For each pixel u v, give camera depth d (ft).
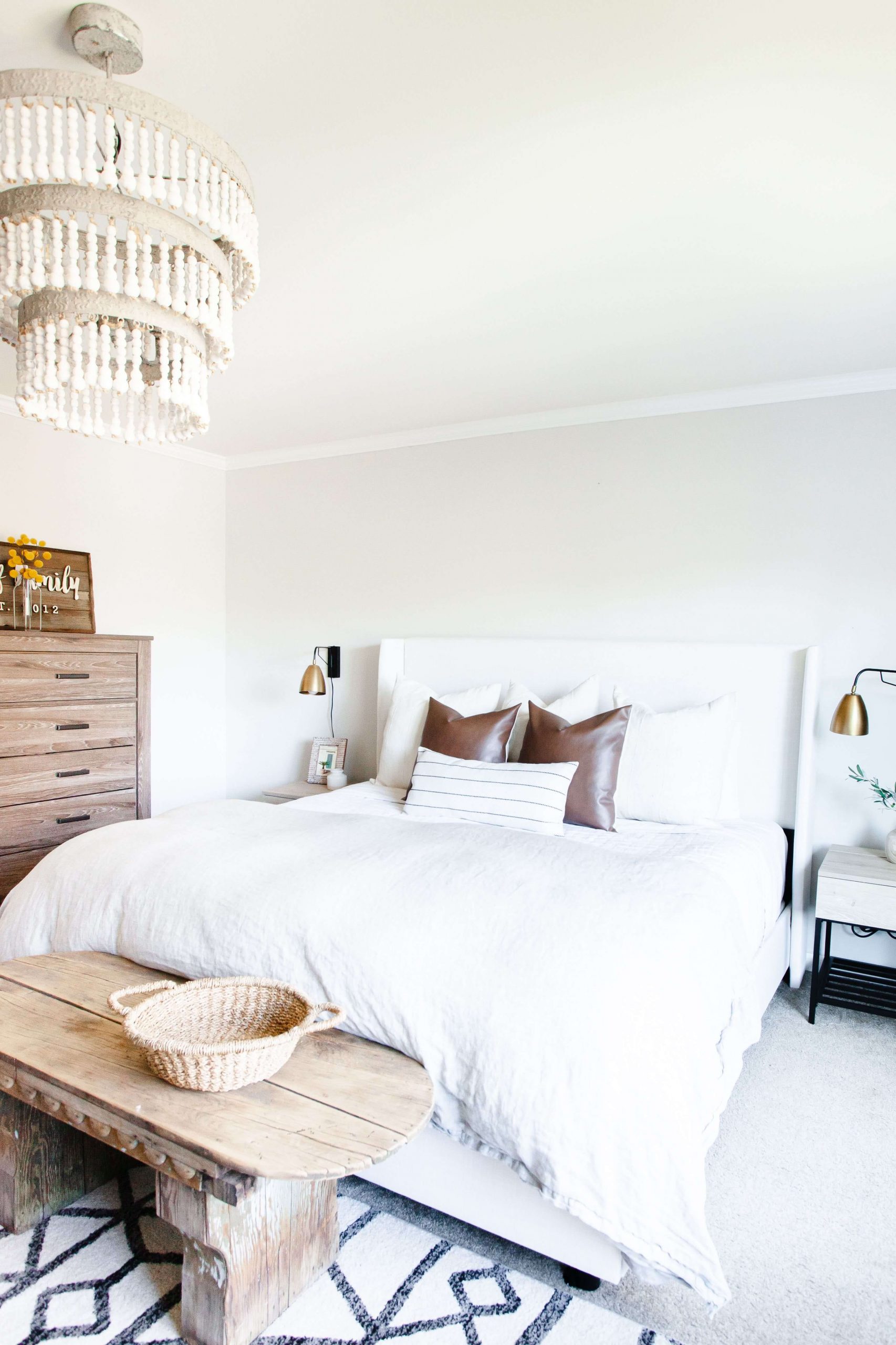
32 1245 5.43
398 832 7.79
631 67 4.85
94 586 13.39
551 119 5.35
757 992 7.93
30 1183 5.57
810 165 5.82
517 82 4.99
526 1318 4.88
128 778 12.16
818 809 10.59
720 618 11.23
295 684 15.20
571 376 10.59
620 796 10.06
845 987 9.89
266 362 10.16
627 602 11.88
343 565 14.57
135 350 5.25
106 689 11.80
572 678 11.80
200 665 15.49
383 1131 4.29
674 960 5.49
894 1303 5.15
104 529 13.53
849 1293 5.24
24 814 10.77
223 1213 4.40
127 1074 4.78
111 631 13.73
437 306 8.41
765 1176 6.45
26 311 5.12
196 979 6.12
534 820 9.32
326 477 14.71
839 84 4.94
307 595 15.01
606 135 5.50
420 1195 5.60
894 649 10.17
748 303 8.24
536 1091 4.77
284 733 15.39
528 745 10.49
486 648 12.54
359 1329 4.79
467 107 5.24
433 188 6.19
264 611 15.55
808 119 5.29
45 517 12.54
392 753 11.98
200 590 15.46
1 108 4.32
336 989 5.62
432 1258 5.41
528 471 12.64
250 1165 3.93
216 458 15.66
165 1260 5.30
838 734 9.96
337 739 14.48
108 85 4.28
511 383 10.93
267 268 7.57
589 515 12.16
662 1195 4.52
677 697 11.02
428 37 4.62
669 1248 4.43
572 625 12.32
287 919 6.06
